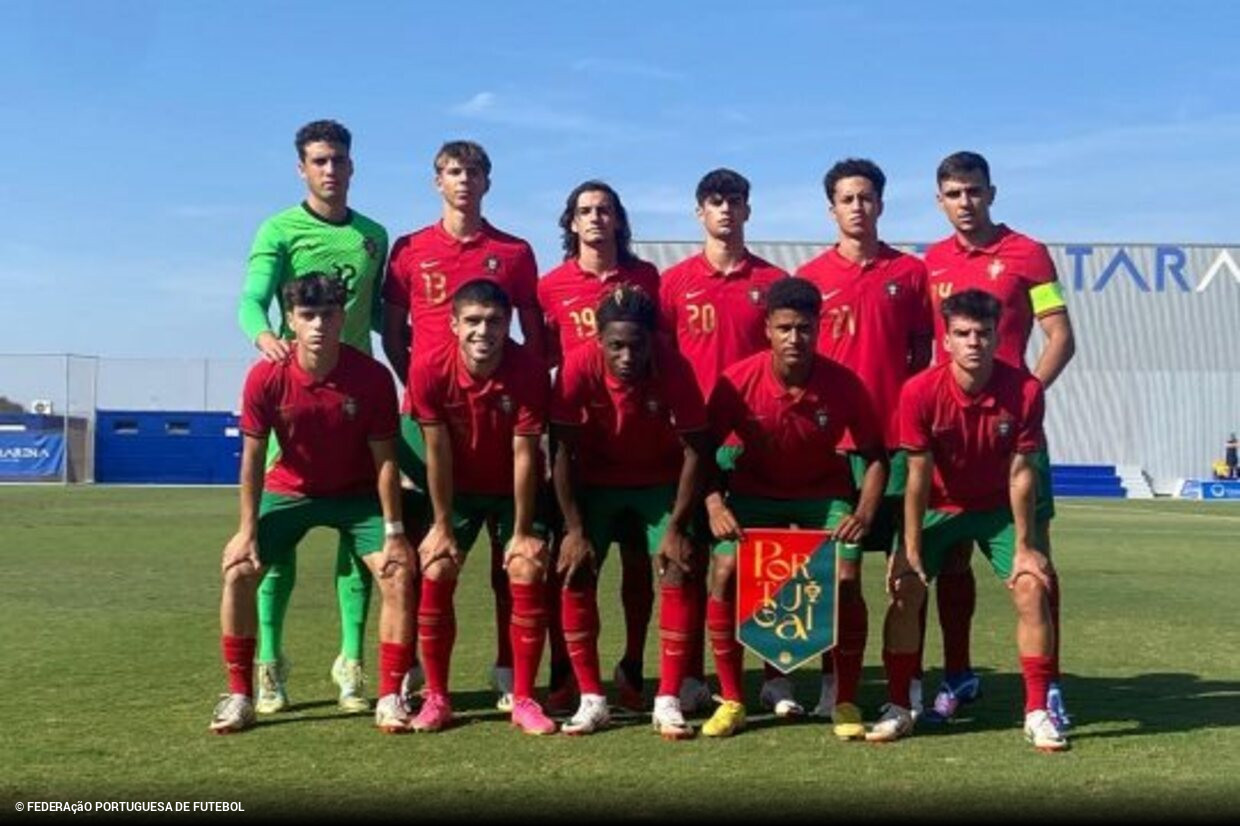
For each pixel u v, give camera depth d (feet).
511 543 16.84
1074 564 40.81
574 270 19.38
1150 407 125.29
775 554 16.62
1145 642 24.21
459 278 18.99
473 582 34.45
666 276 19.58
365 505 17.31
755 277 19.22
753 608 16.60
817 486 17.33
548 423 16.96
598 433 16.97
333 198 19.24
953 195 19.22
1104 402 125.18
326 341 16.58
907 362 19.06
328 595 30.50
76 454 109.50
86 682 19.08
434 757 14.71
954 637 18.54
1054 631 16.19
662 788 13.26
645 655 22.68
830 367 16.85
